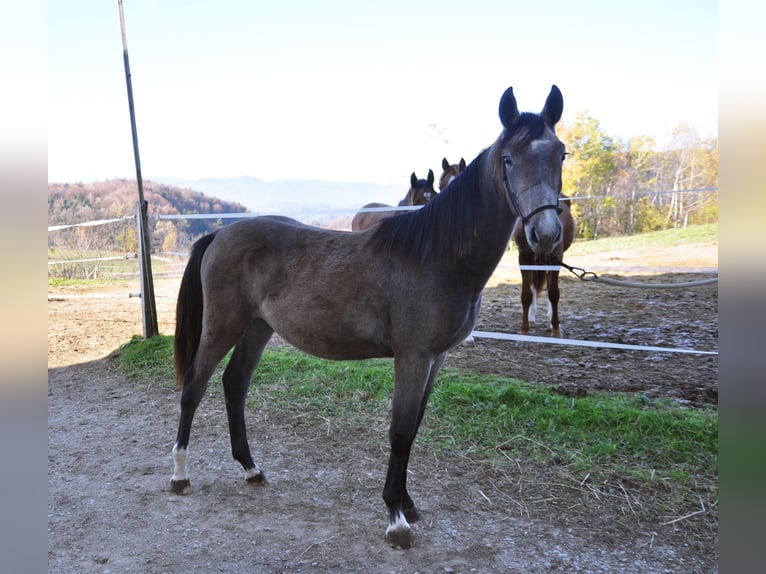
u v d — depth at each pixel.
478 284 2.52
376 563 2.33
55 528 2.59
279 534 2.55
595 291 8.79
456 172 7.10
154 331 6.07
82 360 5.87
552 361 5.10
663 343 5.59
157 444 3.64
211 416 4.09
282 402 4.23
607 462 3.20
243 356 3.16
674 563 2.35
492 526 2.63
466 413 3.85
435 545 2.47
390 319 2.56
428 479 3.09
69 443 3.67
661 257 11.56
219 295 2.93
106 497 2.90
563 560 2.36
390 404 4.10
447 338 2.51
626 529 2.60
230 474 3.19
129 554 2.38
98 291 10.66
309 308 2.68
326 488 3.02
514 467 3.18
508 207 2.40
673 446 3.30
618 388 4.30
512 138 2.32
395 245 2.57
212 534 2.55
